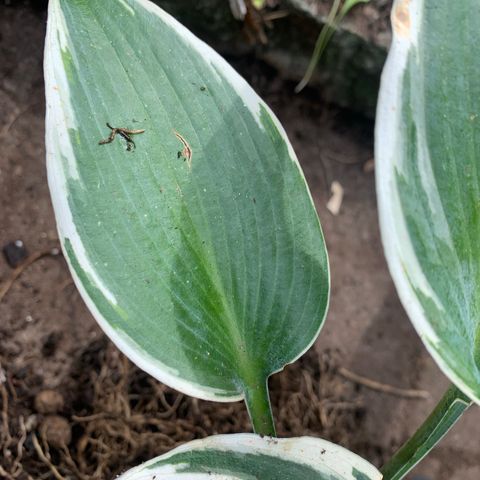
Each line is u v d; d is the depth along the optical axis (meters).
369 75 0.40
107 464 0.34
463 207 0.21
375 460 0.41
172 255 0.23
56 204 0.21
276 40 0.40
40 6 0.38
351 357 0.42
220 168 0.23
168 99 0.22
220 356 0.24
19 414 0.33
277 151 0.24
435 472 0.42
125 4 0.22
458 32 0.21
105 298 0.22
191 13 0.38
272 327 0.24
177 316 0.23
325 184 0.43
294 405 0.38
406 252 0.20
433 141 0.20
